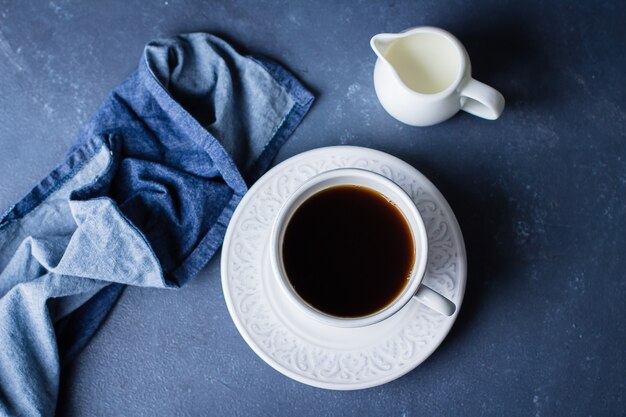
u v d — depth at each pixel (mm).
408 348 507
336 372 507
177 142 546
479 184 553
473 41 562
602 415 540
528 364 542
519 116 556
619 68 559
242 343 543
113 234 512
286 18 563
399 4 562
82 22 565
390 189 476
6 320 513
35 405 520
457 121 555
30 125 562
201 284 546
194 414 542
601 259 548
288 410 541
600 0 561
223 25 564
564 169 554
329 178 471
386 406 540
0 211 558
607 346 542
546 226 550
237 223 517
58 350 525
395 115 533
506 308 544
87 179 539
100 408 541
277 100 549
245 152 551
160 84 527
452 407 540
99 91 563
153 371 543
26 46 564
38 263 536
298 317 511
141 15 565
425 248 458
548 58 560
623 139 555
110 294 542
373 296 477
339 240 482
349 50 562
